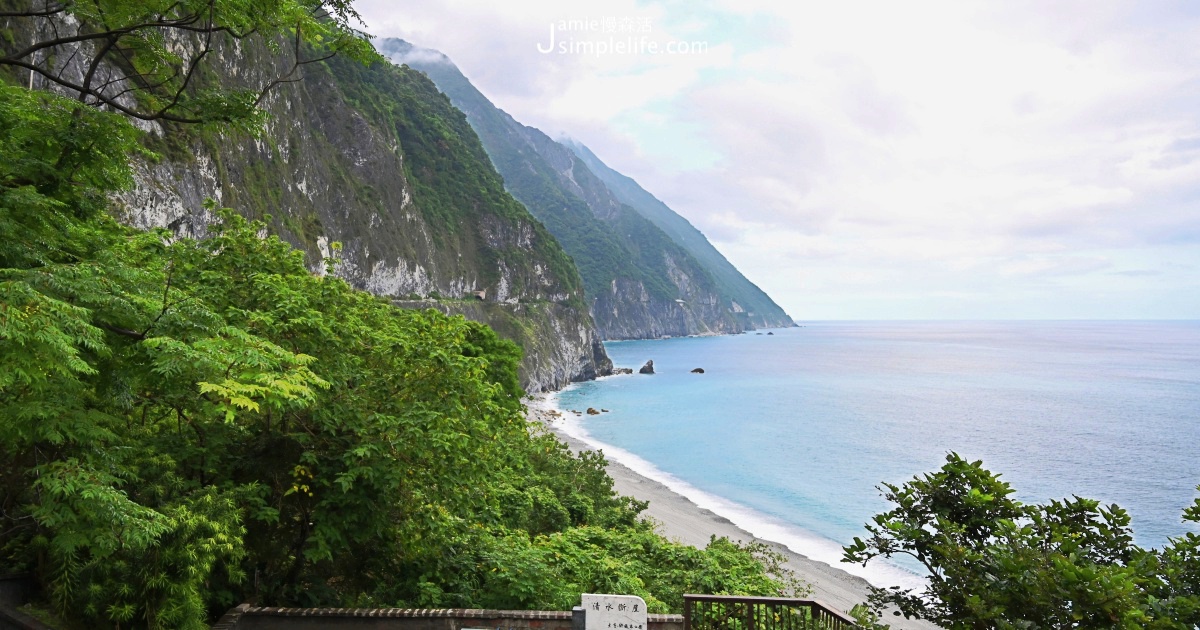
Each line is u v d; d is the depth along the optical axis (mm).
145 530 5652
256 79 62656
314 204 74812
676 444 54844
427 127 131000
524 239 134750
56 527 5801
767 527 32781
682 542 28797
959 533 5121
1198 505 5109
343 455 8633
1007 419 65062
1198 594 4598
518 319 110500
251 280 9789
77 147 7434
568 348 122125
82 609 6332
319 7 9211
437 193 122438
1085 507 5246
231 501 7246
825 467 46031
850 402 79500
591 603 7324
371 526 9031
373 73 124188
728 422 65875
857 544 5664
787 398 84125
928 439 55281
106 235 8766
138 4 8156
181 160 43531
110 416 6801
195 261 10203
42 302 5094
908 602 5578
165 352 5887
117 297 6055
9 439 5801
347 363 9797
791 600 7719
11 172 6871
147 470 7484
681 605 12000
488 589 9930
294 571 8984
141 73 9203
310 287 10875
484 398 10820
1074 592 4219
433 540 10055
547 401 84688
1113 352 176250
